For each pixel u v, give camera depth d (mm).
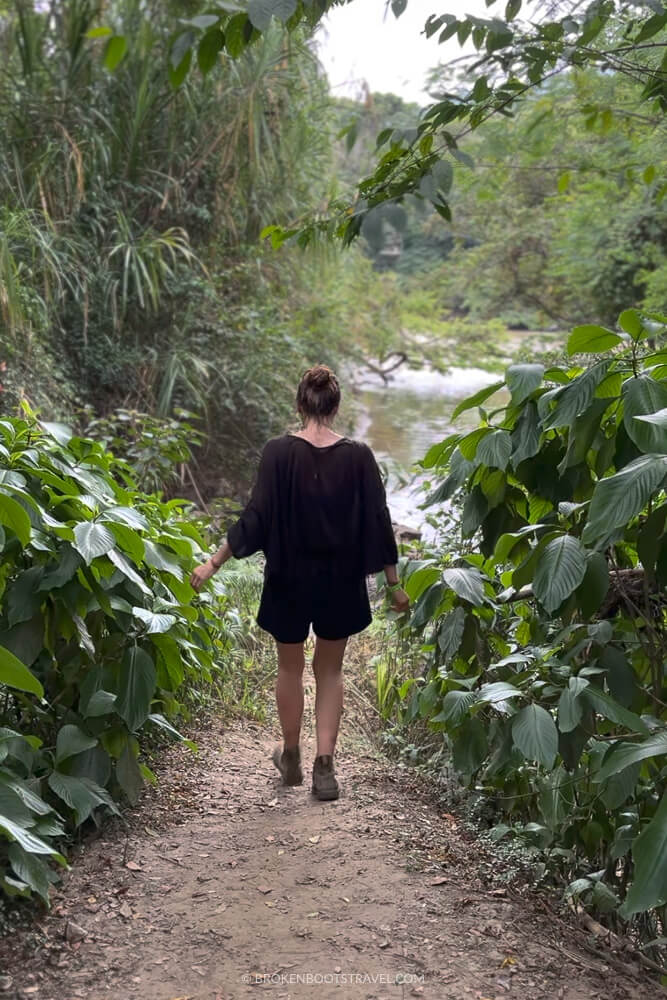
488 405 16359
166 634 3037
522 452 2627
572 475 2766
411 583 3123
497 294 17641
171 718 3662
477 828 3217
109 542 2684
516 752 2729
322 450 3221
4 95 8359
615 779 2441
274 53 9172
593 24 2705
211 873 2783
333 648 3369
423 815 3334
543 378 2674
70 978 2252
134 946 2398
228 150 9367
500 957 2408
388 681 4480
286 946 2428
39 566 2832
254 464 9062
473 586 2926
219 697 4352
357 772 3729
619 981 2355
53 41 8281
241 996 2207
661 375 2432
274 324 9859
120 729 2938
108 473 3416
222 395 8969
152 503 3764
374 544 3223
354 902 2654
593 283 14172
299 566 3199
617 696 2525
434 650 3426
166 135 9250
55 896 2584
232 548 3178
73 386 7809
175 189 9109
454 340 21094
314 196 10922
